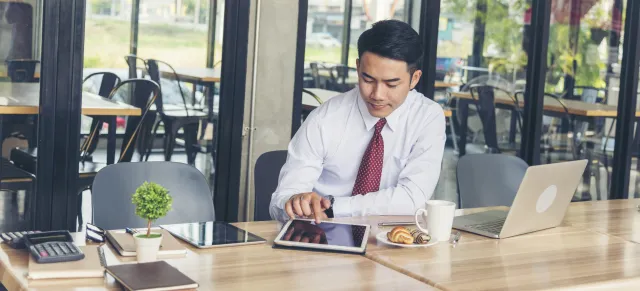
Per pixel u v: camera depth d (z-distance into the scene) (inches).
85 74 138.2
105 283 66.0
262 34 154.5
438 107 107.9
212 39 151.3
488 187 126.7
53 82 134.5
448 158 182.7
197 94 151.5
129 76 143.3
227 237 83.4
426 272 74.2
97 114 140.7
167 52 147.0
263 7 153.7
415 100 106.9
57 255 69.1
